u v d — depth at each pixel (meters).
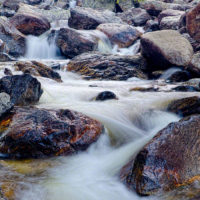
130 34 20.22
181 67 11.95
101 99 7.72
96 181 3.61
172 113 6.39
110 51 19.00
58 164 4.18
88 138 4.68
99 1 33.84
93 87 10.38
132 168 3.46
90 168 4.10
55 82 10.59
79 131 4.67
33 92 6.93
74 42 17.42
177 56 12.02
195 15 14.37
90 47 17.27
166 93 8.46
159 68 13.24
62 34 18.11
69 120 4.86
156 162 3.28
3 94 5.53
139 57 14.00
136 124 6.14
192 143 3.60
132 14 28.61
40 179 3.64
